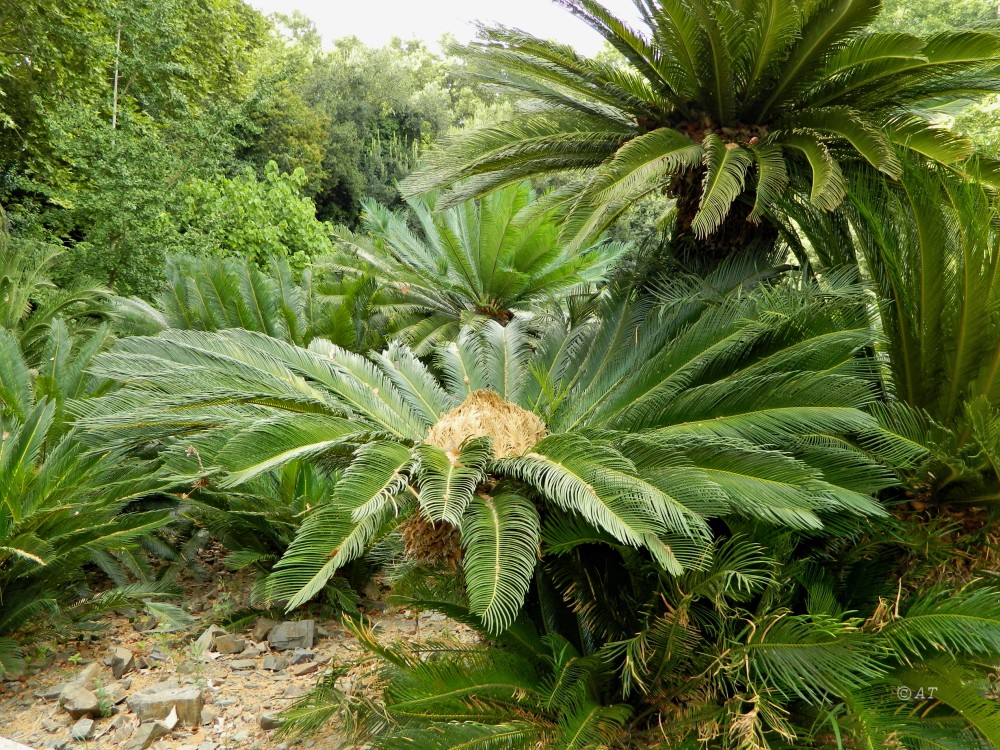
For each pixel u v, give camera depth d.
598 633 2.78
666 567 2.01
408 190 3.82
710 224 2.97
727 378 2.95
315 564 2.11
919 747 2.21
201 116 11.02
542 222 6.16
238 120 10.87
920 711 2.41
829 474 2.61
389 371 3.83
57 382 4.88
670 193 4.03
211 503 4.46
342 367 3.55
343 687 3.23
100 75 12.45
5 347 5.00
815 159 3.07
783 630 2.28
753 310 2.96
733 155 3.23
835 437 2.77
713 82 3.46
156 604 3.80
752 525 2.59
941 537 2.71
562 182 11.45
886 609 2.35
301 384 3.14
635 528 2.10
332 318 5.93
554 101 4.19
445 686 2.43
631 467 2.30
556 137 3.71
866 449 2.81
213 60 15.69
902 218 3.10
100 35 11.47
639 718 2.68
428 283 7.16
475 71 4.38
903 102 3.55
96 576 4.67
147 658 3.67
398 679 2.68
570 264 6.67
